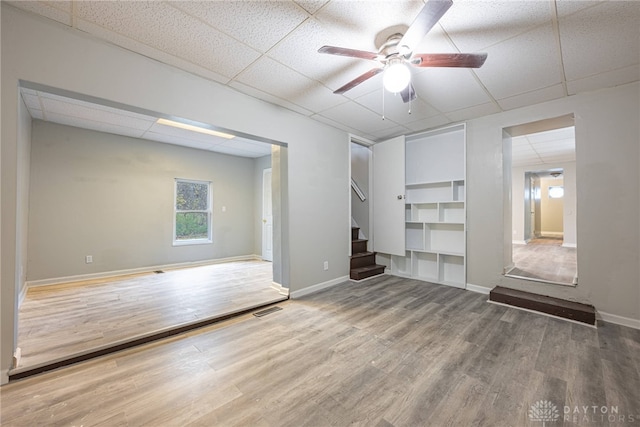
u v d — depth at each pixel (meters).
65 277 4.16
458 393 1.64
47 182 4.00
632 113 2.63
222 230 6.08
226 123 2.78
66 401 1.58
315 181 3.78
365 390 1.68
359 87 2.79
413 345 2.23
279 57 2.28
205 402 1.58
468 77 2.57
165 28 1.92
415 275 4.44
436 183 4.30
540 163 7.52
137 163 4.89
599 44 2.06
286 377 1.81
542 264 4.84
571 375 1.81
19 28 1.75
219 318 2.75
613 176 2.71
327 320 2.76
